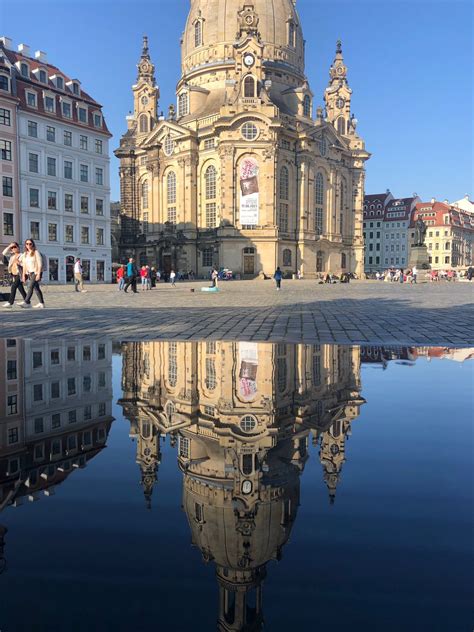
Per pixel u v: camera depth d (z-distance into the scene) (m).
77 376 5.76
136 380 5.49
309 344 9.22
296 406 4.26
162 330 11.71
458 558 1.61
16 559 1.62
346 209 91.75
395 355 7.82
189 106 83.00
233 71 82.62
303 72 91.19
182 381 5.45
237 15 81.62
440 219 139.25
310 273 81.12
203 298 28.22
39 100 57.28
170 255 83.75
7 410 3.98
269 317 15.54
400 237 141.75
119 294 33.00
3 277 53.94
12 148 54.72
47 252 58.62
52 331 11.48
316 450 2.96
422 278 89.44
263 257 74.50
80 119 61.59
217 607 1.30
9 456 2.74
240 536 1.76
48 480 2.38
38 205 57.56
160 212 85.38
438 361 7.11
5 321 14.10
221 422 3.69
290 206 78.81
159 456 2.78
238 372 6.12
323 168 84.25
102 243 64.81
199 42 85.38
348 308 20.12
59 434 3.24
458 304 22.95
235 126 72.75
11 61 56.50
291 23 85.88
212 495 2.20
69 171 60.53
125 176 89.88
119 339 9.98
